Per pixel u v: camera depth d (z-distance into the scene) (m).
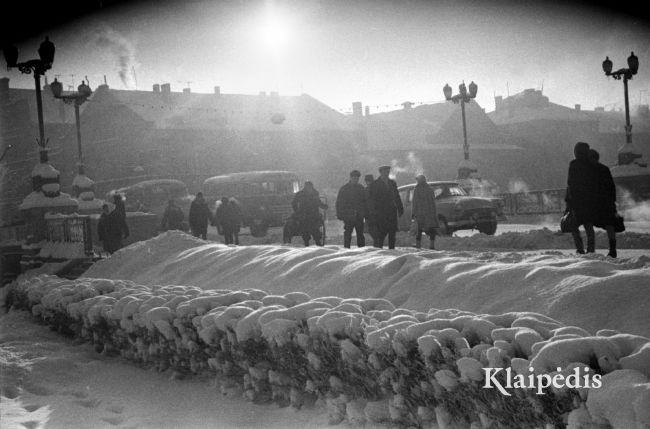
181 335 6.78
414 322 4.72
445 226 22.14
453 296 6.44
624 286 5.41
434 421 4.24
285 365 5.54
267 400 5.85
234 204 24.02
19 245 22.81
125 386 6.93
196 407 6.00
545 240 17.28
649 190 32.25
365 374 4.73
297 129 63.41
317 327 5.02
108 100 59.28
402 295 6.91
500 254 8.80
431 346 4.07
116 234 18.38
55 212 22.22
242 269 10.01
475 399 3.81
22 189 57.50
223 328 6.04
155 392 6.63
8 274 22.55
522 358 3.66
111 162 59.38
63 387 7.04
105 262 14.00
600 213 11.90
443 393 4.06
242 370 6.14
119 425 5.73
